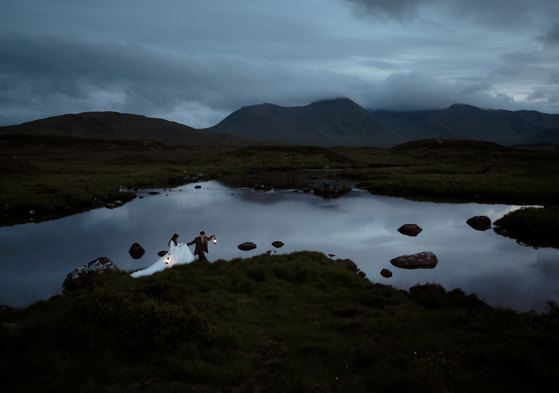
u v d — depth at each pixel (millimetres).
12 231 26078
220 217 31672
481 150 120375
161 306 8758
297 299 12516
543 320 9805
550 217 25453
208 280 13750
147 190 51656
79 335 7871
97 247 21906
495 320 9719
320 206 37562
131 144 173500
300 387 6230
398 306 11672
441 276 16578
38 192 37938
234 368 7051
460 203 39344
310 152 122500
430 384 6098
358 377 6758
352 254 20547
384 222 29625
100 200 39906
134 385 6551
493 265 18250
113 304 8609
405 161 106625
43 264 18516
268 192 49562
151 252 20875
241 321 9898
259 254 19719
